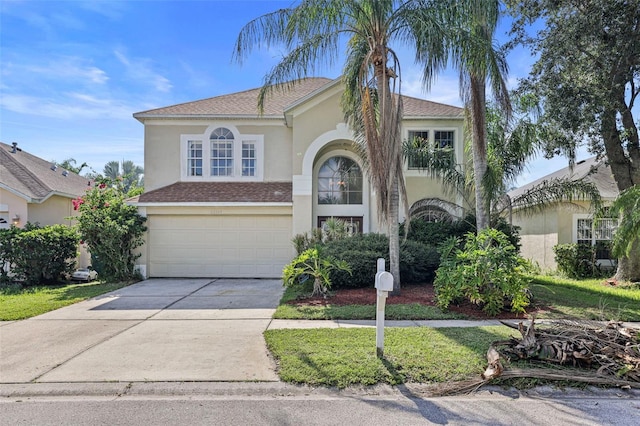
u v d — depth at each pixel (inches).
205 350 241.0
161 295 436.5
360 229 639.1
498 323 303.9
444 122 608.4
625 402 176.7
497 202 479.5
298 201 581.9
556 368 207.0
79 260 686.5
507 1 507.2
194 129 655.1
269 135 658.8
